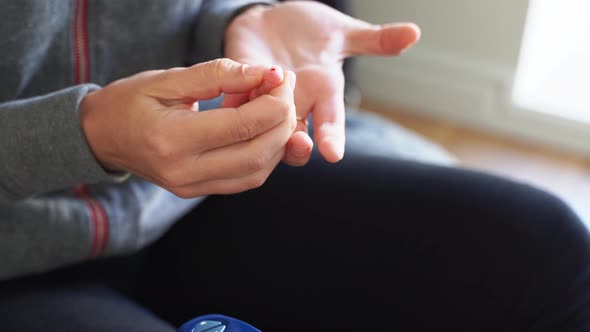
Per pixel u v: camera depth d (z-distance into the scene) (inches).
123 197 27.5
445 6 64.3
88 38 26.5
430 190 27.7
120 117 21.9
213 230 29.0
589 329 23.9
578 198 58.5
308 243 28.0
